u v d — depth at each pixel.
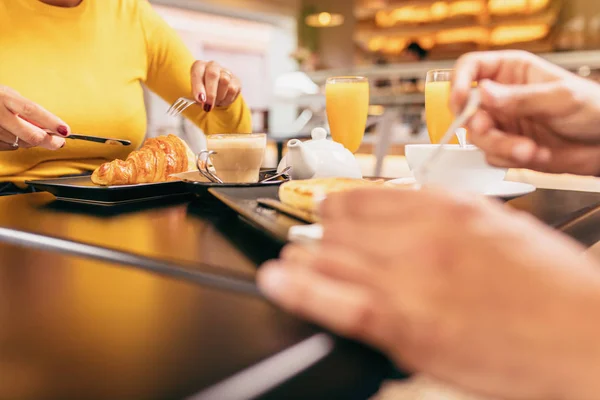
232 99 1.41
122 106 1.44
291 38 8.72
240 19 7.98
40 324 0.34
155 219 0.70
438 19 6.99
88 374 0.27
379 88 6.61
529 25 6.55
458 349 0.25
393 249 0.26
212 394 0.25
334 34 8.16
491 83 0.60
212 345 0.30
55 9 1.35
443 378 0.26
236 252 0.51
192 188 0.83
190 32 7.48
